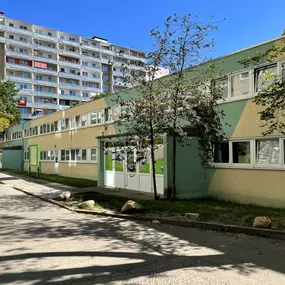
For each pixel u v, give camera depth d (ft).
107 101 66.08
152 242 21.38
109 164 55.67
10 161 133.18
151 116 37.19
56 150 91.81
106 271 15.60
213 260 17.38
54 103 251.80
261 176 36.73
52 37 256.32
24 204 40.37
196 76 40.81
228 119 40.50
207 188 43.52
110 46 292.81
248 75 38.24
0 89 154.71
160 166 43.47
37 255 18.33
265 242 21.29
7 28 234.38
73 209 35.09
